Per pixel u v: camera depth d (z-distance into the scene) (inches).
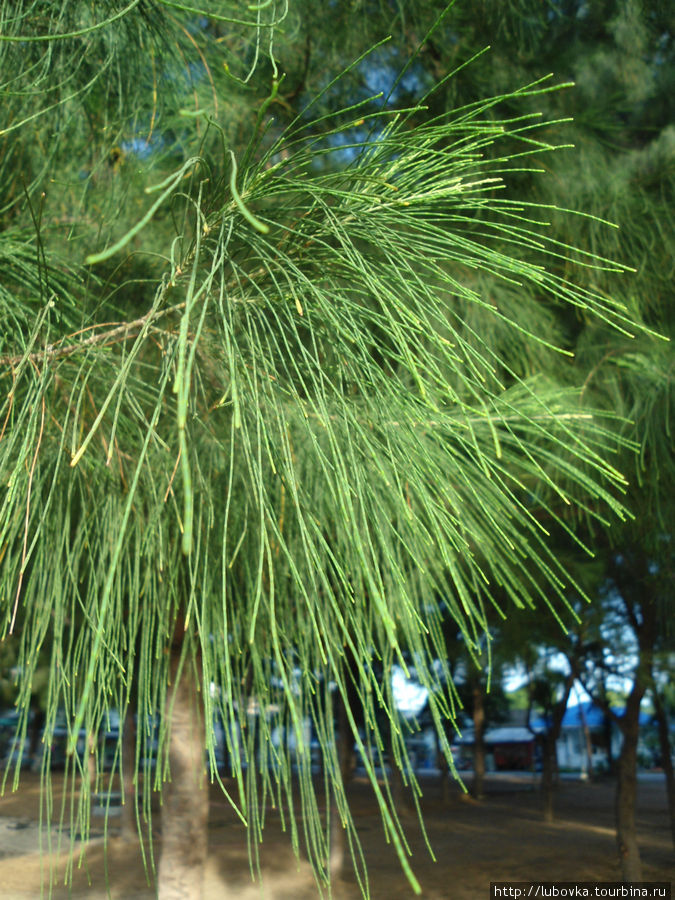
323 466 33.9
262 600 43.1
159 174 87.0
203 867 135.7
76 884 326.3
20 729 40.4
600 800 807.7
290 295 38.3
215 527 47.4
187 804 134.5
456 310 86.2
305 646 43.0
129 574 43.8
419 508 45.4
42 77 56.9
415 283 38.3
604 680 347.6
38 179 66.9
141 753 41.1
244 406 39.5
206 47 76.3
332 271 41.3
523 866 419.5
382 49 97.0
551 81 103.6
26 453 37.0
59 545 45.5
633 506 111.1
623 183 101.3
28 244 57.0
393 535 44.6
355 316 40.2
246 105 84.1
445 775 745.6
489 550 44.8
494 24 97.7
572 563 147.6
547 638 225.5
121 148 80.8
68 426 49.7
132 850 394.3
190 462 45.9
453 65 95.8
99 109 76.2
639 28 107.7
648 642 260.5
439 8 94.3
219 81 80.4
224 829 509.7
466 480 41.0
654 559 164.6
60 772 491.8
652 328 109.6
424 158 42.1
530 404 51.0
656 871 396.8
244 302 39.3
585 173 99.5
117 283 73.2
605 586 227.0
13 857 409.7
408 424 38.9
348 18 93.6
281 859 399.5
